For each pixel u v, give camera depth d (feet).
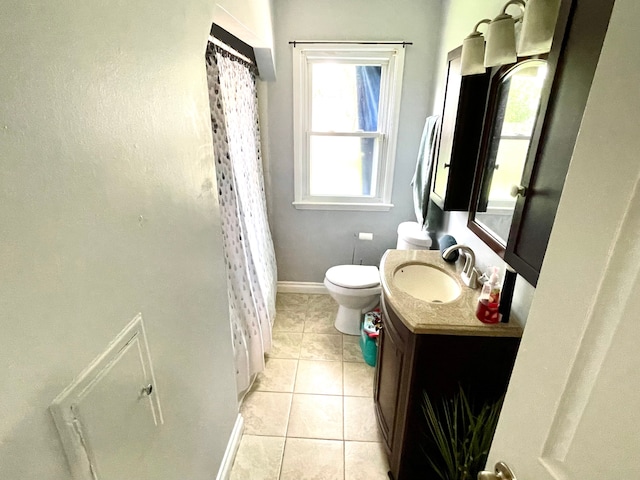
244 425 6.06
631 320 1.41
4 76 1.50
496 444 2.43
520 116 4.16
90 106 2.03
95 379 2.16
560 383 1.79
